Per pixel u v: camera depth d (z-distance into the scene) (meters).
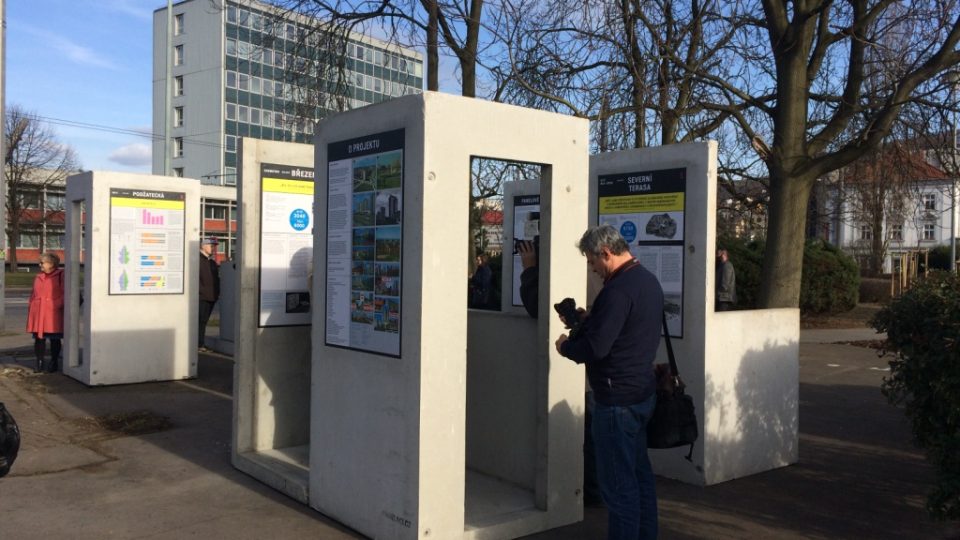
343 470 4.64
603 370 3.81
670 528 4.79
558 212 4.61
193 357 9.91
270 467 5.55
